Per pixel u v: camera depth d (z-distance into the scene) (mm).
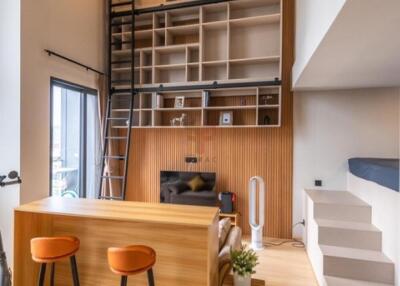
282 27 3932
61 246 1880
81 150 4199
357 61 2445
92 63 4305
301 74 2988
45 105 3350
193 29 4320
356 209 3047
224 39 4367
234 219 4020
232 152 4332
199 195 4258
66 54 3732
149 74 4668
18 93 2977
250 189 3855
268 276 2936
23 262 2152
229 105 4340
